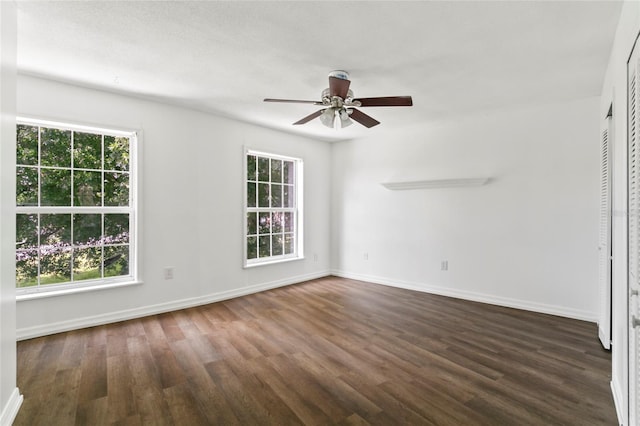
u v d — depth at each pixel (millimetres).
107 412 1946
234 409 1982
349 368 2482
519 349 2805
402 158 4969
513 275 3992
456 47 2451
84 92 3270
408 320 3535
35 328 3035
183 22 2143
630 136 1656
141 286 3656
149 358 2641
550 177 3740
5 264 1825
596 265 3461
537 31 2221
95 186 3430
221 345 2896
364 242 5453
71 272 3295
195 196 4062
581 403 2041
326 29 2215
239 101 3713
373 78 3029
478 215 4258
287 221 5309
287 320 3543
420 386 2234
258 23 2148
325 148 5801
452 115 4164
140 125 3613
